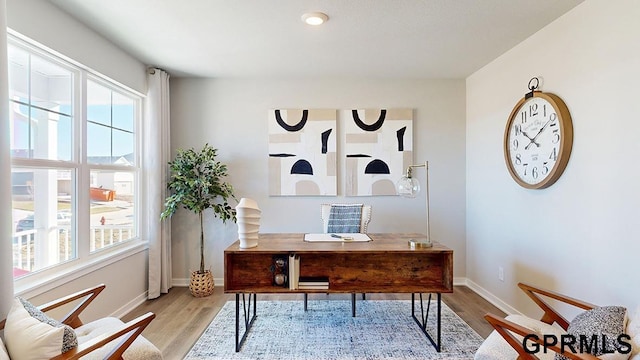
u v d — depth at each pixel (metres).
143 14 2.37
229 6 2.25
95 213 2.81
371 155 3.87
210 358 2.27
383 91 3.89
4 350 1.38
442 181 3.91
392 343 2.46
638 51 1.82
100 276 2.71
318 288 2.37
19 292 1.96
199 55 3.15
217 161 3.84
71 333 1.44
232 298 3.41
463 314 3.02
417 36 2.73
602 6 2.04
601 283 2.05
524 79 2.81
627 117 1.88
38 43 2.12
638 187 1.83
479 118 3.59
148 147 3.44
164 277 3.54
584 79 2.18
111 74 2.85
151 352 1.70
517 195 2.91
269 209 3.88
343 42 2.85
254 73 3.68
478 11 2.32
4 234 1.65
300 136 3.85
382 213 3.90
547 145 2.47
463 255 3.92
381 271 2.54
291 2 2.20
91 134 2.79
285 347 2.41
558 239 2.42
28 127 2.16
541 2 2.20
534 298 1.97
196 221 3.83
